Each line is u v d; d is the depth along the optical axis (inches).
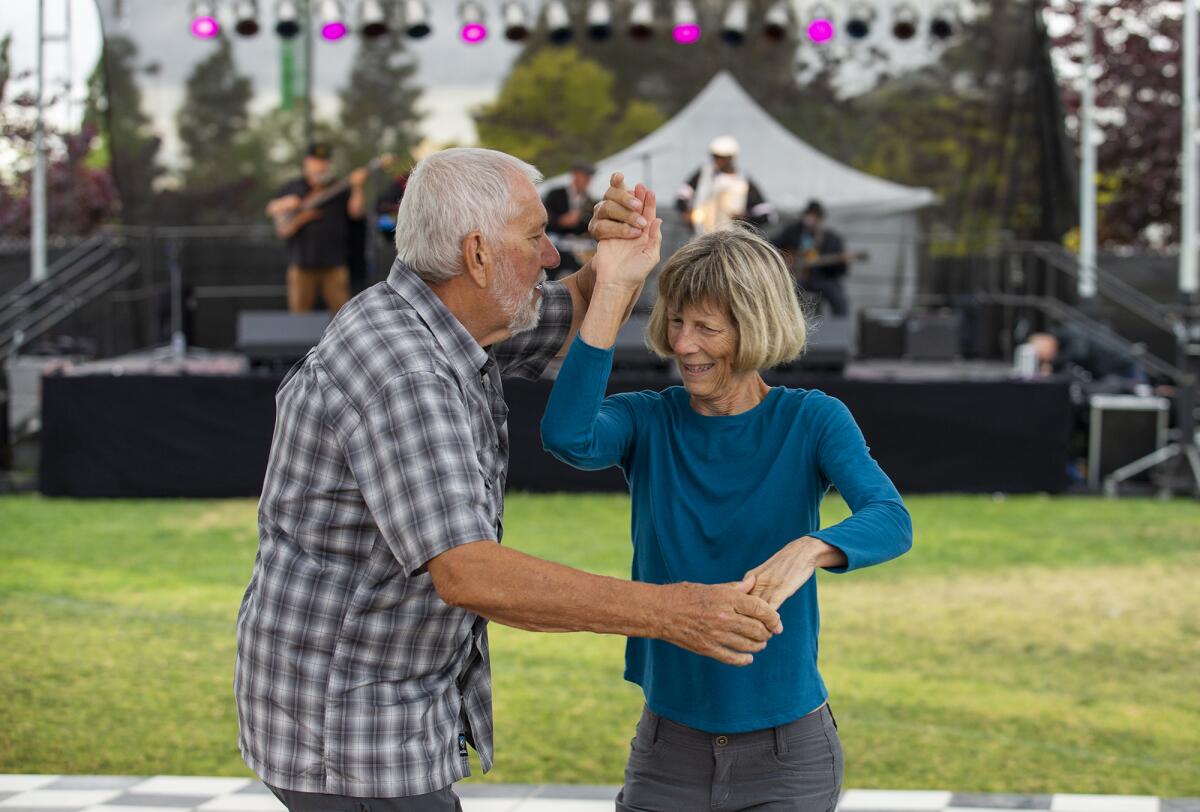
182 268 460.8
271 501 79.0
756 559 83.9
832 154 468.8
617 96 465.1
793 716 83.5
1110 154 682.8
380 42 456.1
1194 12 471.2
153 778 148.3
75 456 335.0
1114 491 346.9
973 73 461.4
